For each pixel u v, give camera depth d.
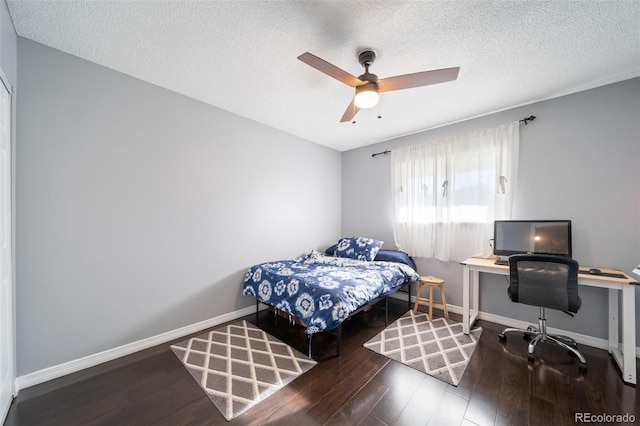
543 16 1.53
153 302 2.32
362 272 2.76
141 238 2.26
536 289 2.08
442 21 1.57
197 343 2.34
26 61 1.74
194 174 2.61
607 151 2.28
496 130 2.83
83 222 1.97
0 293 1.43
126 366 1.97
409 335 2.49
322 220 4.14
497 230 2.69
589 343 2.31
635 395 1.64
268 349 2.23
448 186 3.17
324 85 2.36
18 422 1.44
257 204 3.20
